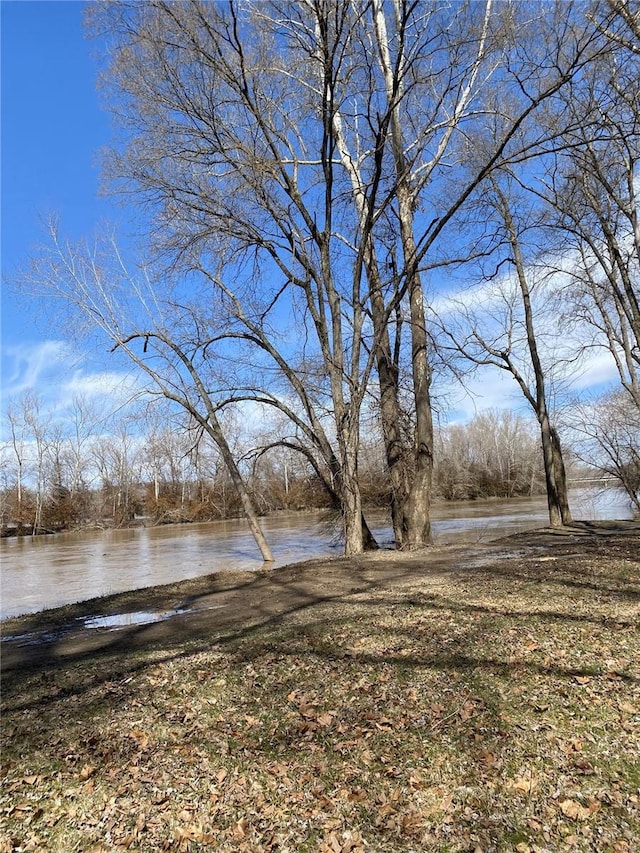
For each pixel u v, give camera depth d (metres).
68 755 4.74
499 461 66.50
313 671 6.11
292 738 4.82
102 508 60.09
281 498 44.56
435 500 56.09
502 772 4.10
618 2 11.19
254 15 14.62
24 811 4.02
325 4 13.82
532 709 4.85
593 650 5.96
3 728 5.32
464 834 3.55
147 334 18.25
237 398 19.89
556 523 21.67
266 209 16.88
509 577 10.12
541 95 11.84
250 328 18.50
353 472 17.44
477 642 6.44
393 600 9.03
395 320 18.72
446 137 16.66
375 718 4.97
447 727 4.71
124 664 7.06
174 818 3.90
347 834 3.64
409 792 3.99
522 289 21.80
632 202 17.72
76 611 12.26
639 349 20.28
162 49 14.61
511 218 20.72
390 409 19.48
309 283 17.94
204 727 5.11
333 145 17.00
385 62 16.98
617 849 3.30
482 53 13.66
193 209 17.19
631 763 4.05
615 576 9.55
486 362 22.20
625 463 26.70
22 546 40.22
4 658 8.56
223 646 7.41
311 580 12.64
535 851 3.36
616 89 14.16
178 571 20.38
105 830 3.81
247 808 3.97
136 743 4.88
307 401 18.41
